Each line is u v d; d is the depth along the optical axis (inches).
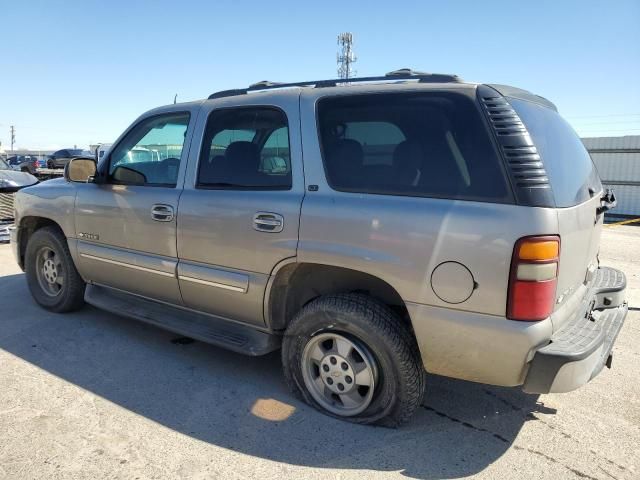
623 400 134.0
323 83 125.7
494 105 101.3
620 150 692.1
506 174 97.0
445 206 101.0
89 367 146.3
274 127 127.0
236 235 128.3
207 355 157.6
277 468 101.4
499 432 117.0
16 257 205.0
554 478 100.3
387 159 110.4
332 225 112.5
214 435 112.5
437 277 101.0
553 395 136.3
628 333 189.2
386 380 112.0
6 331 173.5
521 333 95.0
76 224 173.3
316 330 119.0
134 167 157.4
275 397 130.6
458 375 105.3
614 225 605.9
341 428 116.4
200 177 139.8
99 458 102.8
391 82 116.6
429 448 109.6
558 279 98.1
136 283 158.4
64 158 1180.5
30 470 98.3
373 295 120.6
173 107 151.9
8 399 125.9
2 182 343.9
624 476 101.3
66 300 186.4
